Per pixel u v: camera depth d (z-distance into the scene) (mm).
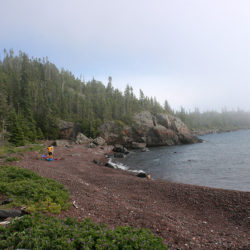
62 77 128500
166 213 10344
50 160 28469
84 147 55938
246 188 16969
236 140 74125
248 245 6785
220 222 9570
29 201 8562
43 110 72375
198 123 179250
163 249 4840
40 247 4293
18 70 110062
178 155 42438
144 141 71562
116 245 4594
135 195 13734
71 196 10883
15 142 42719
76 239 4676
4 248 4473
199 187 14914
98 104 93125
